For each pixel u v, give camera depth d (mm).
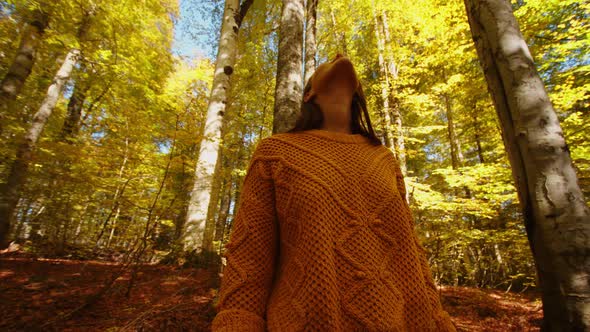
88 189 5094
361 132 1044
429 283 880
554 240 2010
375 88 10062
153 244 3908
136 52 8734
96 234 5969
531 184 2184
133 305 3033
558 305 1943
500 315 4566
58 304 2900
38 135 6281
